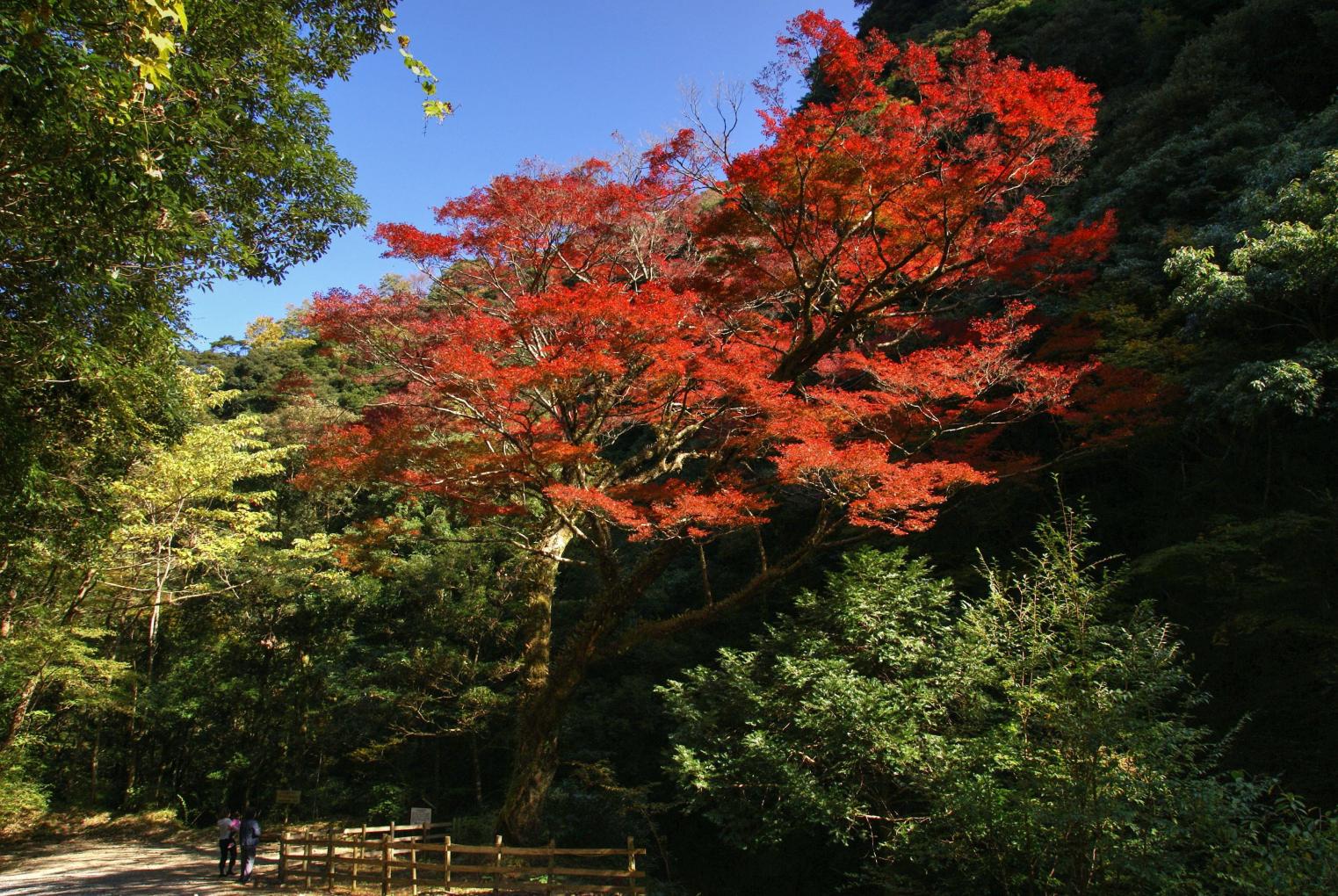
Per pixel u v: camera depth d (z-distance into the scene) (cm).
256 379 3634
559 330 982
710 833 1518
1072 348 1220
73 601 1694
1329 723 925
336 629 2189
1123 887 652
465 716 1758
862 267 1190
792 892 1314
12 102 508
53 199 583
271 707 2167
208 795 2325
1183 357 1227
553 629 2014
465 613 1902
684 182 1220
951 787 772
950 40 2711
